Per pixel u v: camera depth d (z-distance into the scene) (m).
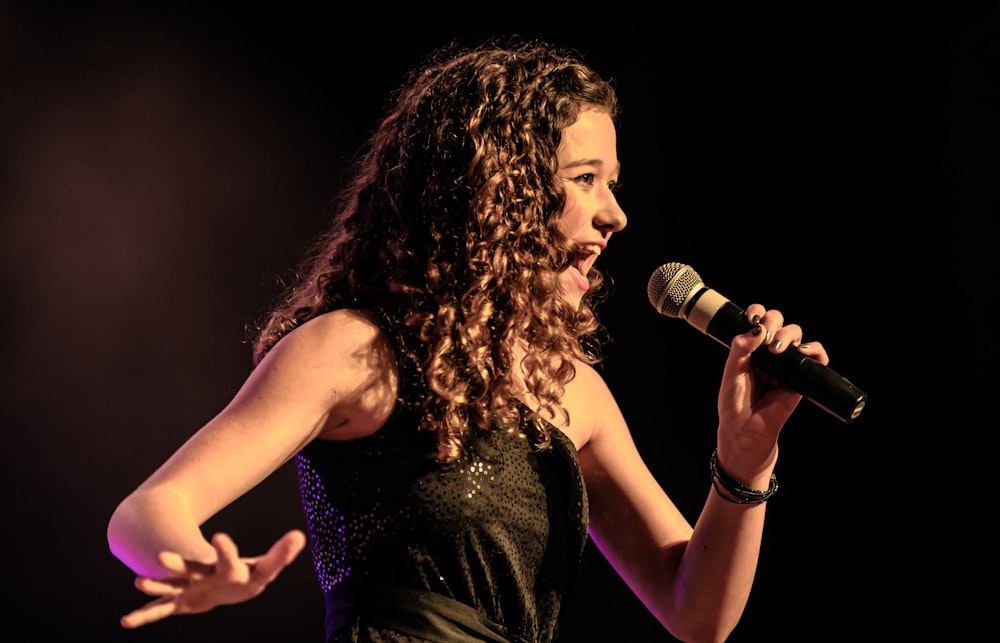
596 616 10.43
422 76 3.80
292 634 10.57
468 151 3.45
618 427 3.89
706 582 3.60
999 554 8.83
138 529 2.56
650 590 3.81
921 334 9.16
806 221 9.64
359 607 3.08
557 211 3.49
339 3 10.66
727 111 9.99
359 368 3.08
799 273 9.64
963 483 9.00
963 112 8.97
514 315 3.30
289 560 2.23
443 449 3.08
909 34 9.21
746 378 3.48
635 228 10.34
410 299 3.27
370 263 3.45
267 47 10.69
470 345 3.19
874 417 9.37
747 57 9.92
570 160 3.55
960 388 8.99
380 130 3.83
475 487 3.13
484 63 3.67
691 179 10.11
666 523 3.83
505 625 3.19
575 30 10.42
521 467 3.23
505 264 3.31
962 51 8.98
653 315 10.43
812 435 9.62
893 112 9.28
